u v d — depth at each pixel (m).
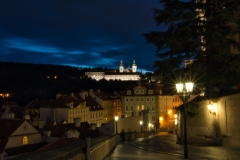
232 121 22.64
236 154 17.72
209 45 21.22
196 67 22.84
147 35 23.97
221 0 22.62
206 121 28.89
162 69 23.92
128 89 101.00
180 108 34.59
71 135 35.28
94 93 109.81
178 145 25.78
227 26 21.92
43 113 90.44
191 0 23.42
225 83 22.12
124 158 15.99
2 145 37.25
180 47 23.12
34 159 6.86
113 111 115.25
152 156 17.25
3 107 130.62
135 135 42.47
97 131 40.62
